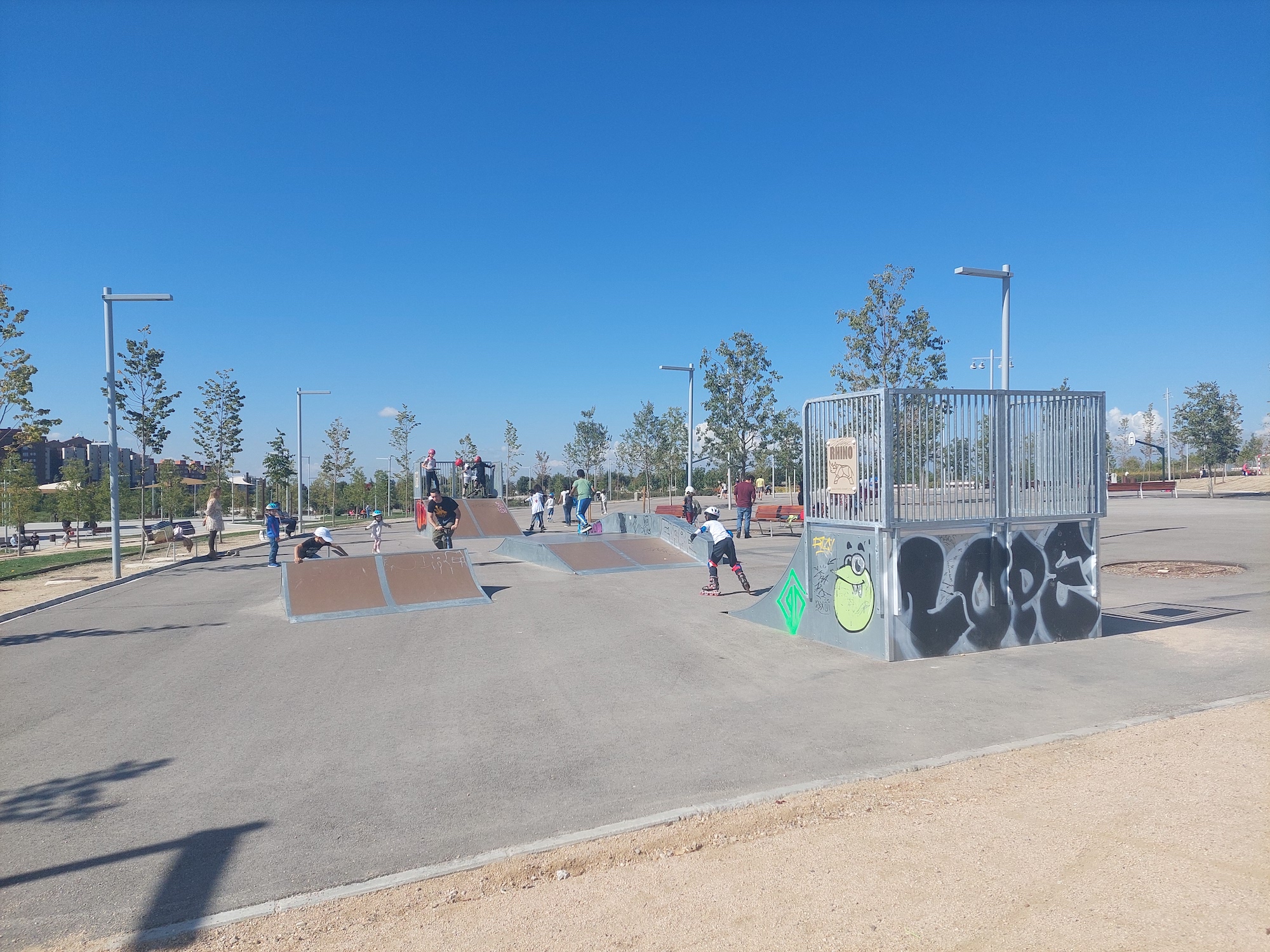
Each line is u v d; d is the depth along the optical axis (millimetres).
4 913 4008
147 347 26562
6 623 12367
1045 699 6984
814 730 6391
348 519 54531
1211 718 6227
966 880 3861
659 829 4652
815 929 3504
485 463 35281
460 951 3504
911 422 8734
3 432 21766
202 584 16906
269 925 3816
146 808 5305
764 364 28750
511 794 5328
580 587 14547
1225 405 50156
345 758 6148
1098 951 3234
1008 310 14742
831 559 9414
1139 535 20844
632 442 45812
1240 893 3609
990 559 9047
